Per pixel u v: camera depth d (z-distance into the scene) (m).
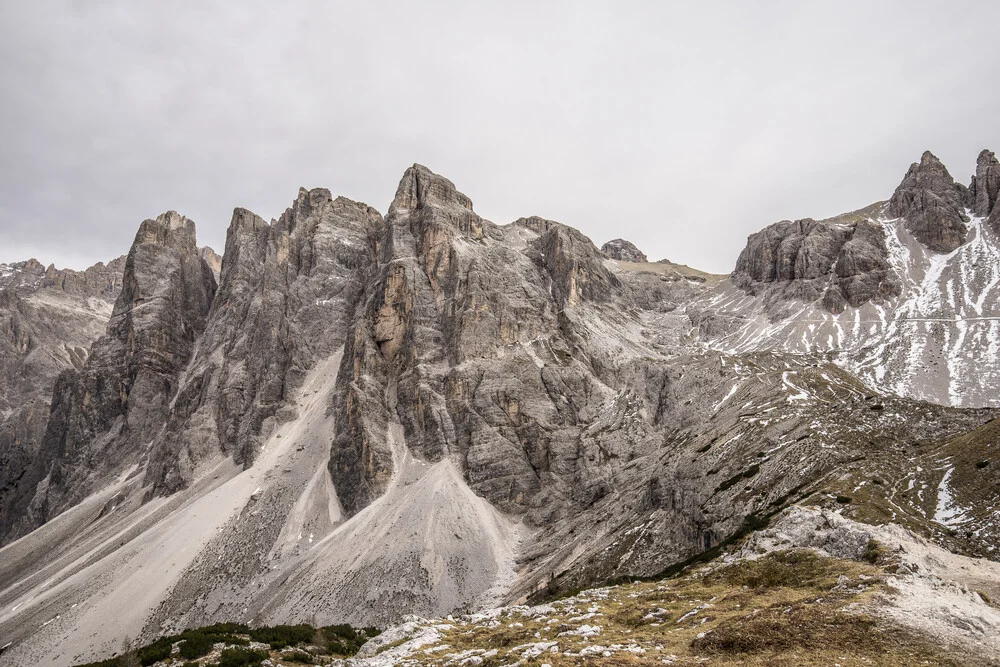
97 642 132.50
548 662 37.81
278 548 160.62
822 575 49.38
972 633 33.88
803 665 32.66
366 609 129.12
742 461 115.62
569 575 118.06
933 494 81.94
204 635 63.91
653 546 112.69
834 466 100.00
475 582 136.12
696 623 43.94
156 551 160.88
